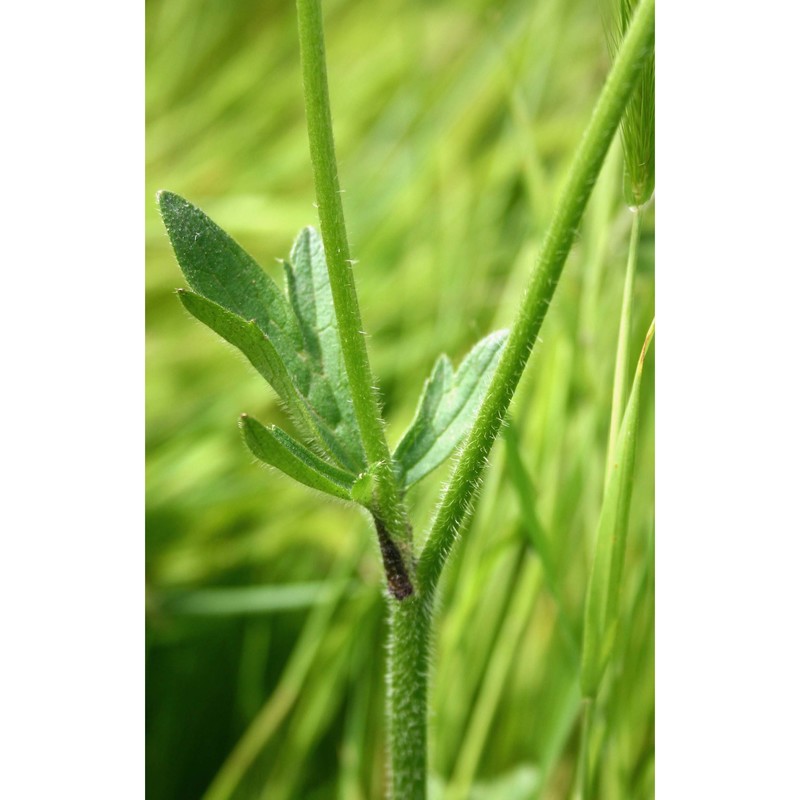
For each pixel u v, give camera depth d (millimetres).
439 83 344
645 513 245
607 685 224
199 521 280
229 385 300
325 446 179
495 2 345
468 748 243
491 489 249
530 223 275
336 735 258
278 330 182
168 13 355
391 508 180
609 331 256
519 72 326
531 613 255
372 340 300
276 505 281
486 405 175
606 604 197
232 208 335
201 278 180
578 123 313
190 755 258
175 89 351
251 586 275
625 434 193
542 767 231
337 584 254
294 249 185
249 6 364
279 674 268
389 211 324
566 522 252
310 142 170
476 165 319
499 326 266
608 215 250
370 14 364
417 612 184
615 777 231
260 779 253
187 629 263
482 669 253
